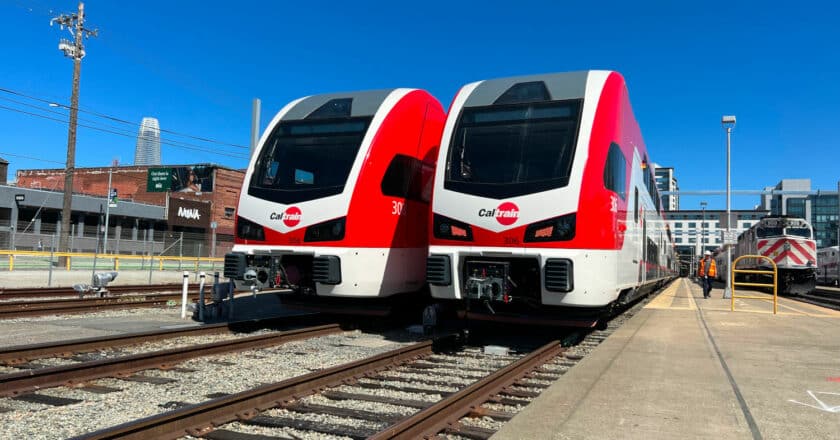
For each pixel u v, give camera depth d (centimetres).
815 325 1202
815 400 549
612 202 859
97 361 628
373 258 953
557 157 841
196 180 5569
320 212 936
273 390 531
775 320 1306
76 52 2725
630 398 539
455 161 899
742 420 476
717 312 1521
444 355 840
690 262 8031
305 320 1191
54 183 6406
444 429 468
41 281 2042
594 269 805
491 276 847
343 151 976
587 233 805
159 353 693
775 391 584
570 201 809
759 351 840
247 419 480
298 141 1023
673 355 789
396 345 917
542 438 416
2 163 5284
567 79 923
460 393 521
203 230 5378
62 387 580
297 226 945
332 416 508
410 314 1174
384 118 1003
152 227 5150
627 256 1015
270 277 956
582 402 520
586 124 854
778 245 2650
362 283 937
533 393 591
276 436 453
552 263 797
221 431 454
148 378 630
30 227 4188
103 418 489
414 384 642
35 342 860
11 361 689
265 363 735
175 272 2883
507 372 645
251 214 987
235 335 969
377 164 972
